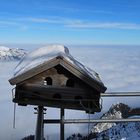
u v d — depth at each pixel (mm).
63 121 10734
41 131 10766
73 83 11688
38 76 11586
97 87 11188
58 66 11586
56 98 11688
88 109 11609
